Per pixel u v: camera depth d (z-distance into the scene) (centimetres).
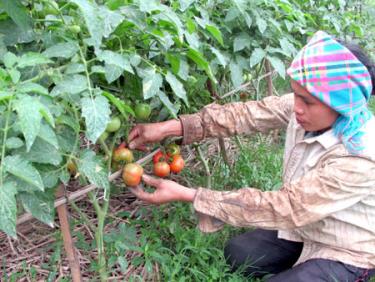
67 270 220
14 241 238
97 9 150
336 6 361
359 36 374
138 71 166
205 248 227
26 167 126
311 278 197
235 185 295
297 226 186
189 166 303
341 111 171
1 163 126
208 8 239
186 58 205
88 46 167
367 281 216
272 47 256
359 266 198
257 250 232
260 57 234
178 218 248
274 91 378
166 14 161
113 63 148
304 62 171
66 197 176
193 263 223
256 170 307
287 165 209
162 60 200
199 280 214
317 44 170
